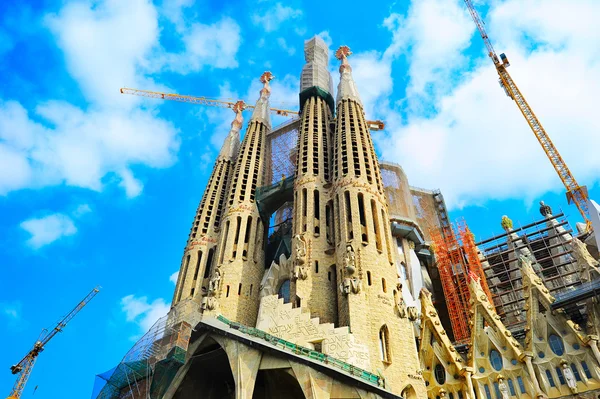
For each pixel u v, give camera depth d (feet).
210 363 167.22
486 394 178.50
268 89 347.36
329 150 253.03
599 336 168.96
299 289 184.44
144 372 160.15
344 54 316.40
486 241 290.56
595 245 254.88
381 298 169.58
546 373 171.22
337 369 134.92
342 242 191.31
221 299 208.74
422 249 272.51
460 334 246.47
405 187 284.20
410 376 154.51
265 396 157.58
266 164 292.81
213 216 264.11
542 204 311.68
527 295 191.21
